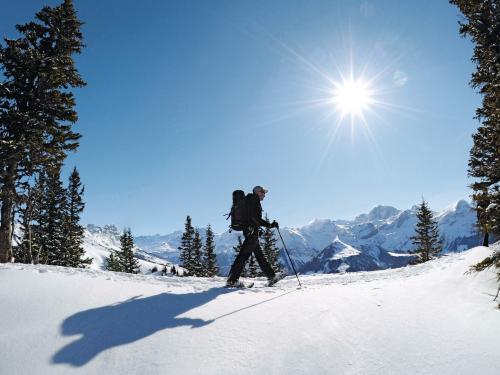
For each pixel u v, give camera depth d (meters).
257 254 7.62
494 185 7.16
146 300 5.18
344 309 4.55
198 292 5.93
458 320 3.94
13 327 4.12
